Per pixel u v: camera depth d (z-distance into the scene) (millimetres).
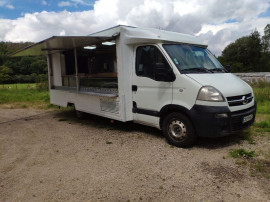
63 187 3428
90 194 3217
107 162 4242
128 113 5730
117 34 5508
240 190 3189
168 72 4750
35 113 9859
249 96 4883
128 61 5594
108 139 5598
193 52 5379
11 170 4078
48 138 5953
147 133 5938
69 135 6141
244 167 3846
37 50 7715
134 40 5301
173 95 4758
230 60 64875
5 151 5082
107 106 6223
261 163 3967
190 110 4449
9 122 8133
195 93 4387
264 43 64562
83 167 4074
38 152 4934
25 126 7430
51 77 8930
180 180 3506
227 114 4242
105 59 6895
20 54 8406
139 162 4184
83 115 7918
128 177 3652
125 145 5105
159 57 5012
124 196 3146
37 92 19938
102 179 3621
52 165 4219
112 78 5965
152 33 5172
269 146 4754
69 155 4676
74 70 7848
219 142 5039
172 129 4895
